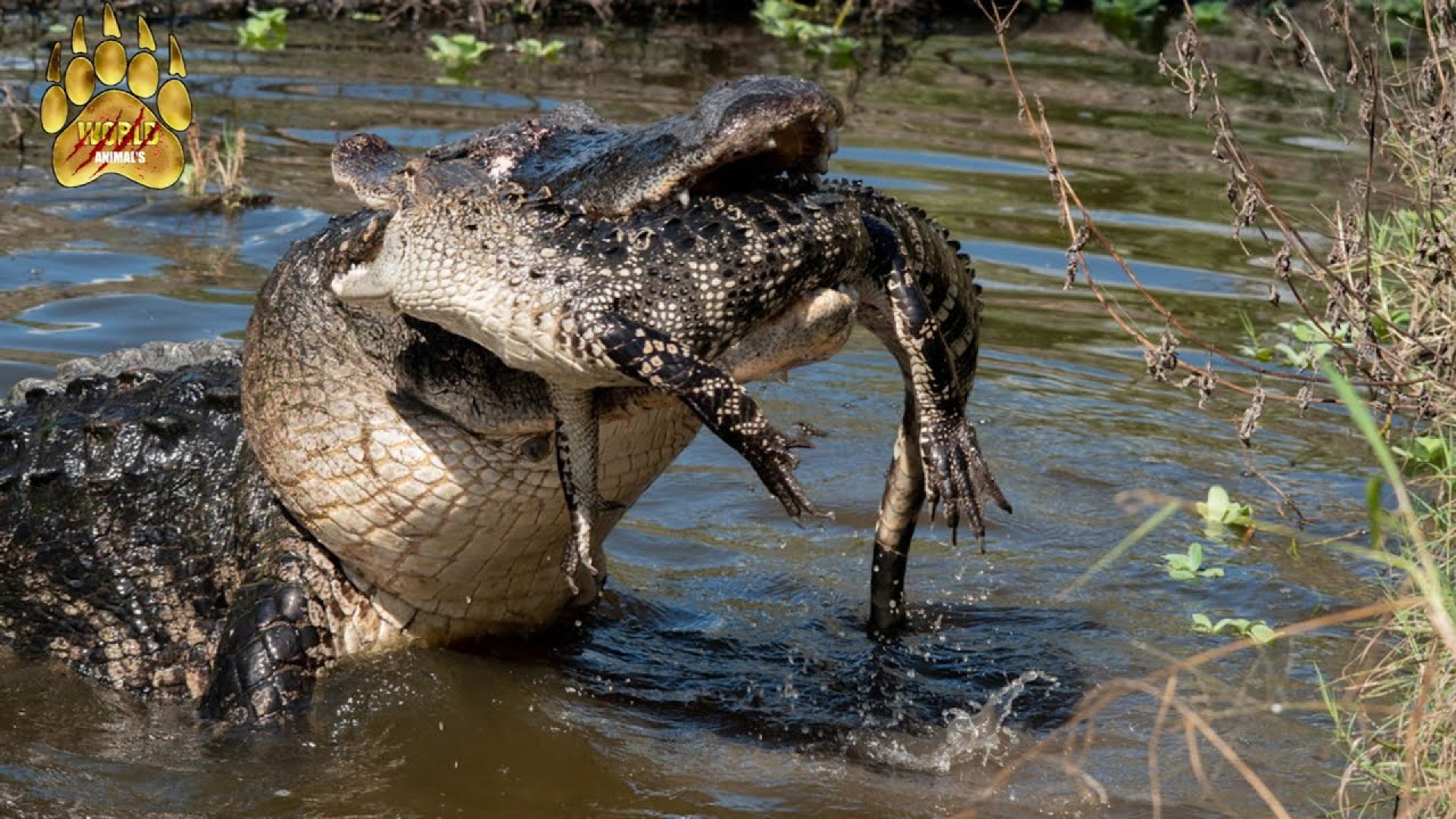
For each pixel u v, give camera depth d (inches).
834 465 896.3
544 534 639.1
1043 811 555.5
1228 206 1295.5
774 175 505.4
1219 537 802.2
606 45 1870.1
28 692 650.2
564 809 558.3
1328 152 1417.3
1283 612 717.9
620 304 467.5
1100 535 810.2
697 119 469.1
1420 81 758.5
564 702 637.9
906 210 617.0
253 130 1400.1
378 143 614.5
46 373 903.7
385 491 612.4
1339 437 935.0
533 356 477.1
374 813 550.9
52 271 1074.1
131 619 679.1
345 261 542.9
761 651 690.8
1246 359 1012.5
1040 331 1069.1
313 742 602.2
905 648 692.1
